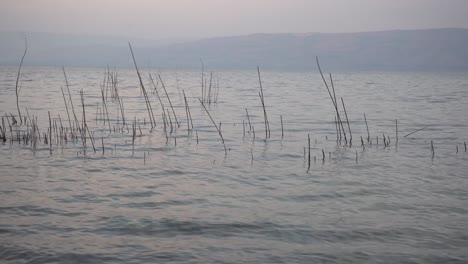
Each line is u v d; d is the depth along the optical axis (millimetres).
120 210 9922
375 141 19078
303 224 9250
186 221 9289
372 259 7668
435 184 12516
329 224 9281
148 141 18188
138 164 14312
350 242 8383
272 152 16484
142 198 10836
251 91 48438
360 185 12312
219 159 15250
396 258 7715
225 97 40000
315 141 18844
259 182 12484
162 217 9508
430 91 52781
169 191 11477
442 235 8758
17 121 22484
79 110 27812
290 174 13398
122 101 34219
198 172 13469
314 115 27406
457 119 26375
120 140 18250
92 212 9758
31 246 7922
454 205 10672
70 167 13703
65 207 10039
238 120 24891
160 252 7805
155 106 31391
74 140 18047
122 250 7852
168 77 86312
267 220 9453
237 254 7781
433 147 17828
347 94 45219
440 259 7688
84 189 11469
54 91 41812
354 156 16016
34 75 80438
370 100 38406
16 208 9891
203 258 7602
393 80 91188
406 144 18438
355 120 25391
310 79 89812
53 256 7562
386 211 10180
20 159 14578
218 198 10961
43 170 13273
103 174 13000
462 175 13539
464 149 17516
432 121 25438
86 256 7590
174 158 15289
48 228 8781
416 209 10352
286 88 54750
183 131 20906
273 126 22812
